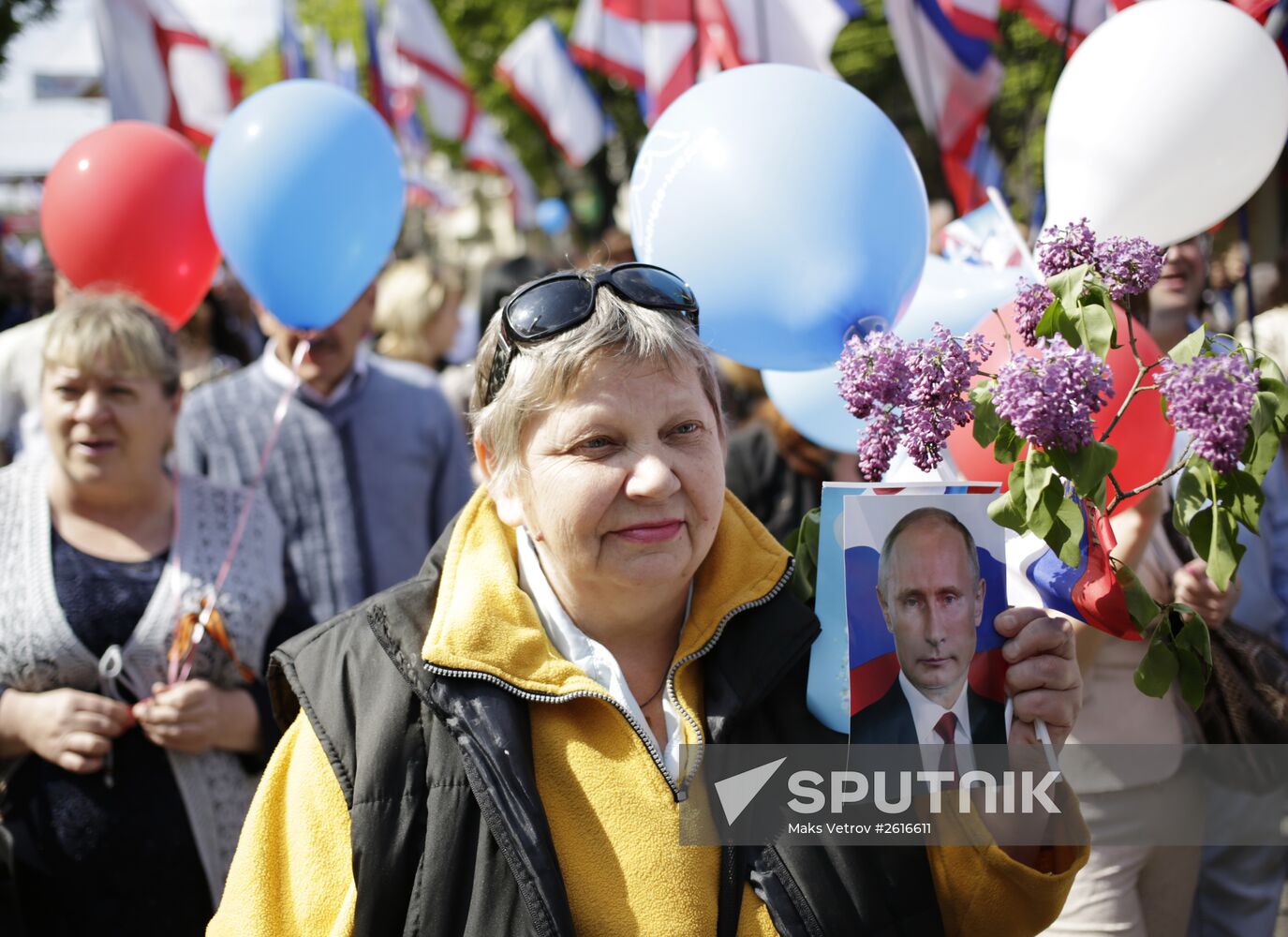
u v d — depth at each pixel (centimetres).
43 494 255
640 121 1698
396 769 143
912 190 179
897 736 140
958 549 141
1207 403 121
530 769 142
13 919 229
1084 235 138
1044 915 145
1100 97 195
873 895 144
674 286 149
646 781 145
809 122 173
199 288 317
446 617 149
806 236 170
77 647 240
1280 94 194
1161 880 228
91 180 296
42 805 235
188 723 237
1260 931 250
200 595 248
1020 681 140
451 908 138
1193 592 221
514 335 146
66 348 241
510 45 1948
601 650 152
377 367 368
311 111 289
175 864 237
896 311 181
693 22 489
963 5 423
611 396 142
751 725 150
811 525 164
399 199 311
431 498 365
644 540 143
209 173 291
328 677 151
